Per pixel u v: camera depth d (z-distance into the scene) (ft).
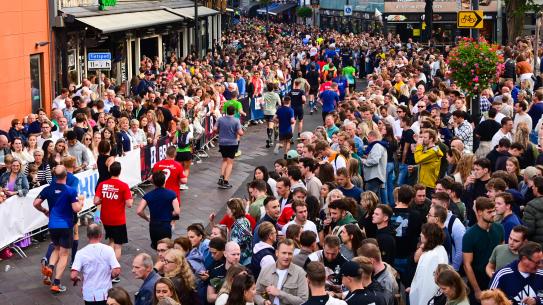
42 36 88.69
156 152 70.85
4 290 45.19
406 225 37.06
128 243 53.98
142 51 136.98
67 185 46.47
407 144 58.23
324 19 310.24
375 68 144.87
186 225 58.70
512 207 38.47
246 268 32.65
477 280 34.91
